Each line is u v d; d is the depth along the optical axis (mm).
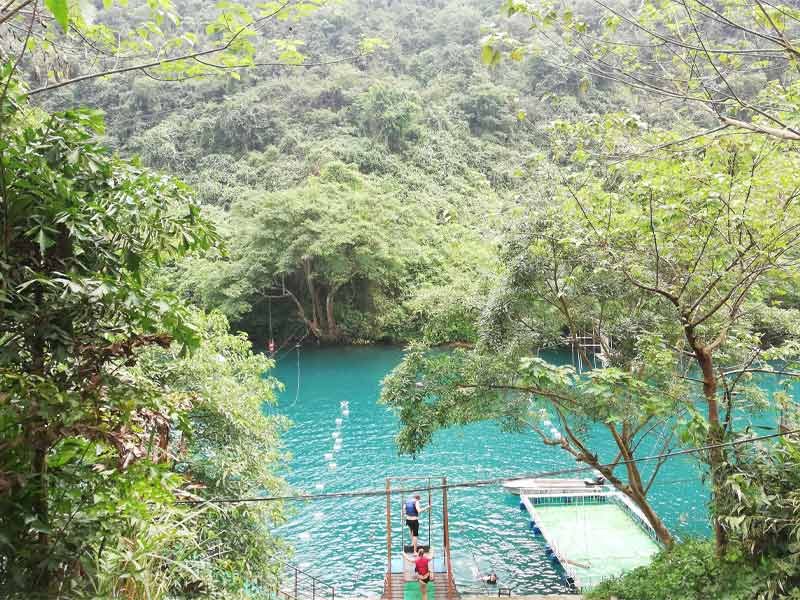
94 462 4695
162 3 4863
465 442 23016
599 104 35156
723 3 6996
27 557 4176
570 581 14055
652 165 9469
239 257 38781
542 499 18125
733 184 9547
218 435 10734
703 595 9359
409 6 69375
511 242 11766
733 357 12633
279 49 5410
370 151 50281
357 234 36469
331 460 21453
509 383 11852
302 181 47062
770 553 8625
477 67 59750
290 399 28828
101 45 5527
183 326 4488
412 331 40781
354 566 14844
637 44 7242
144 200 4609
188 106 57344
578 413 11672
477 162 52219
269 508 11094
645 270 11953
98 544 4664
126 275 4516
